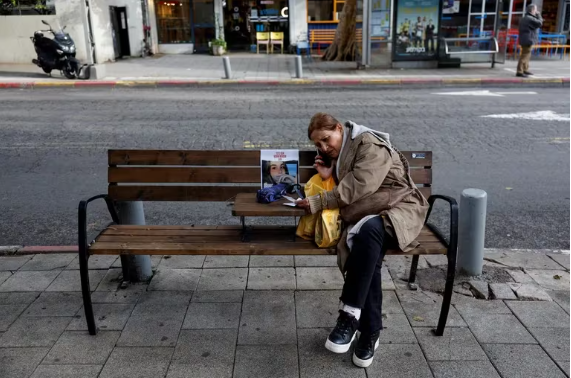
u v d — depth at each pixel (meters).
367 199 2.91
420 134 8.30
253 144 7.72
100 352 2.93
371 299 2.82
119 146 7.64
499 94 12.52
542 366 2.81
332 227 2.94
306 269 3.91
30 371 2.76
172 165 3.55
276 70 16.94
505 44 16.92
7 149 7.51
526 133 8.38
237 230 3.35
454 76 14.98
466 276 3.73
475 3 16.11
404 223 2.85
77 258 4.09
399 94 12.75
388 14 16.36
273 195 3.17
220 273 3.85
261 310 3.36
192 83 14.60
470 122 9.19
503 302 3.43
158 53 22.70
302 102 11.61
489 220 5.09
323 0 22.44
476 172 6.47
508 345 2.99
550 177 6.31
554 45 19.72
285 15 22.64
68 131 8.63
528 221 5.06
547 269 3.91
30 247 4.25
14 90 13.70
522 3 20.66
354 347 3.00
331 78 14.95
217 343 3.02
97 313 3.32
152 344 3.00
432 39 16.56
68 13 17.91
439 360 2.87
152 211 5.38
